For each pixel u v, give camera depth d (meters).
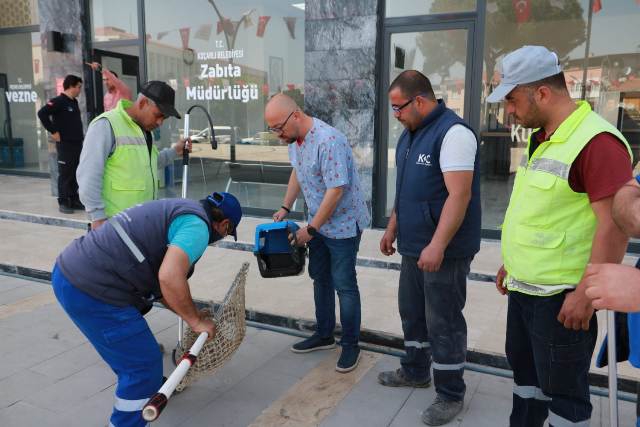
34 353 3.38
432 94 2.53
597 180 1.73
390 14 5.92
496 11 5.61
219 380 3.06
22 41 10.05
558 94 1.87
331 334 3.45
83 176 2.92
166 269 2.00
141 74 7.67
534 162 1.95
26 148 10.45
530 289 1.98
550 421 2.07
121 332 2.13
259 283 4.56
